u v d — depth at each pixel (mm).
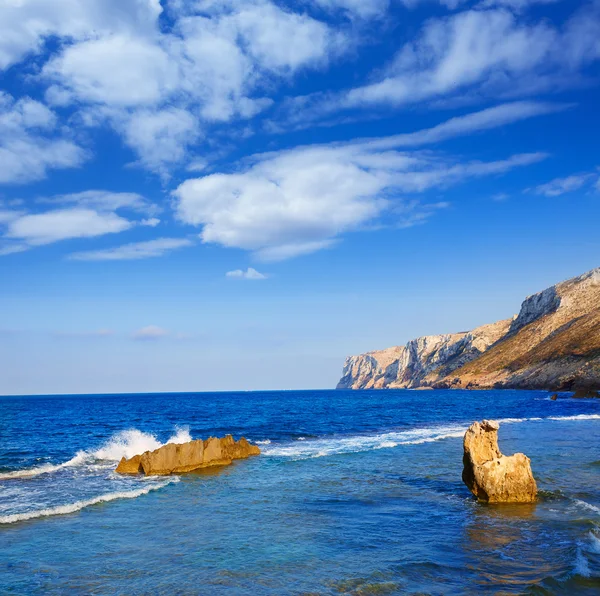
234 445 25500
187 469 21938
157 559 10461
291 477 19906
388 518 13688
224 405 111188
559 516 13641
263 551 10953
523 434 34625
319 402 118688
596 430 36906
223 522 13312
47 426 54875
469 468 16125
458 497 16141
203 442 23484
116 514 14203
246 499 16094
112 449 27672
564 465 21234
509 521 13258
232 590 8836
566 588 8797
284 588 8914
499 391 138750
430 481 18750
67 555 10719
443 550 10977
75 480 19859
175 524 13109
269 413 73750
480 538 11789
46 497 16609
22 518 13680
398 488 17578
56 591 8844
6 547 11242
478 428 16250
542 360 137500
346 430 42062
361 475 20094
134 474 21219
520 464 15445
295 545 11359
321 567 9961
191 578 9414
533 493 15344
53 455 29344
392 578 9352
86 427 52906
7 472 21797
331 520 13484
